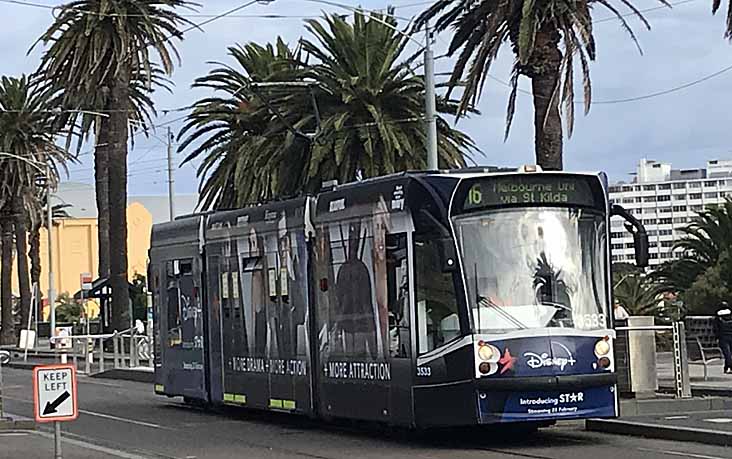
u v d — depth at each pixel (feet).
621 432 63.82
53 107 157.07
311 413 67.36
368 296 61.67
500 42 94.43
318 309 66.59
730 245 125.49
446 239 55.72
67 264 361.51
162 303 88.43
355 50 126.00
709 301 121.29
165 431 72.79
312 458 56.70
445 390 56.13
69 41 140.15
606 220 58.49
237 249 76.33
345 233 63.87
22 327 211.82
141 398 100.73
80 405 94.53
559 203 57.57
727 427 61.00
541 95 93.35
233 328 76.95
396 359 59.16
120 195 144.66
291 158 127.54
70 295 342.85
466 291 55.42
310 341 67.51
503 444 59.77
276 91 129.08
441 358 56.29
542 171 57.41
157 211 402.31
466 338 55.16
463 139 130.93
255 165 128.77
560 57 92.58
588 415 55.88
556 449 57.16
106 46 139.23
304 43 127.54
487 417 54.70
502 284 56.08
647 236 58.90
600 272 57.77
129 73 142.92
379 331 60.64
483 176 56.70
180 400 97.35
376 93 124.67
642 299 127.54
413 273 57.82
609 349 56.80
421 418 57.41
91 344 150.92
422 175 58.08
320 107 127.24
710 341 100.68
